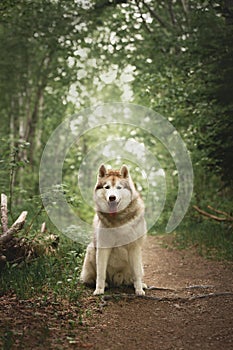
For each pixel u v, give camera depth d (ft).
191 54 34.96
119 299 18.34
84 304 17.62
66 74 54.85
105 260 19.04
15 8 42.42
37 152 64.08
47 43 47.80
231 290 20.17
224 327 15.60
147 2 49.98
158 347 14.08
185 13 44.09
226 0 29.78
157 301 18.44
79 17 47.80
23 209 36.88
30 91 60.54
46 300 17.38
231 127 26.84
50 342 13.83
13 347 13.26
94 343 14.12
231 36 27.61
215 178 42.19
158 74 41.04
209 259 27.35
